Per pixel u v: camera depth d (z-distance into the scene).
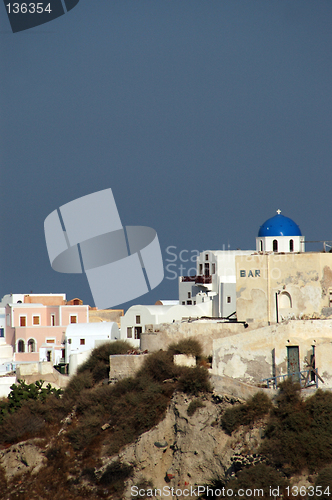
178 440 175.62
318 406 156.75
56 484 182.00
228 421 166.62
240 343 183.25
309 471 150.38
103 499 175.50
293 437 154.75
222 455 165.88
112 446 181.12
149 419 181.88
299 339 177.25
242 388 170.62
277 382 176.25
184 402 178.62
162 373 189.38
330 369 167.62
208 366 190.12
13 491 183.38
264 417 163.25
